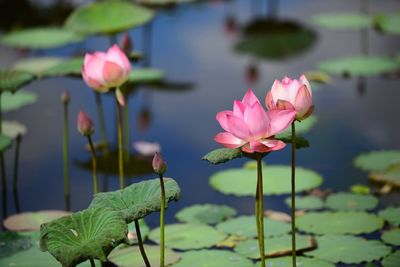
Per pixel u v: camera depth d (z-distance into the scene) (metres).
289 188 7.68
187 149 9.16
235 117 4.94
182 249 6.48
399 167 8.22
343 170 8.36
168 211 7.50
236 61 12.80
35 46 13.25
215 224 7.05
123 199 5.36
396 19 13.43
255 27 14.95
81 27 10.33
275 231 6.75
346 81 11.62
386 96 10.83
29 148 9.34
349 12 15.90
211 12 16.27
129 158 8.96
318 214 7.12
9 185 8.34
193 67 12.51
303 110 5.20
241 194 7.67
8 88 8.08
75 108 10.65
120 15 10.48
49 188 8.22
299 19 15.63
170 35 14.30
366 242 6.46
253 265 6.08
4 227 7.20
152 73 11.53
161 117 10.27
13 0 17.03
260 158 5.19
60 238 4.77
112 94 11.23
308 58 12.88
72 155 9.11
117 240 4.64
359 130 9.53
